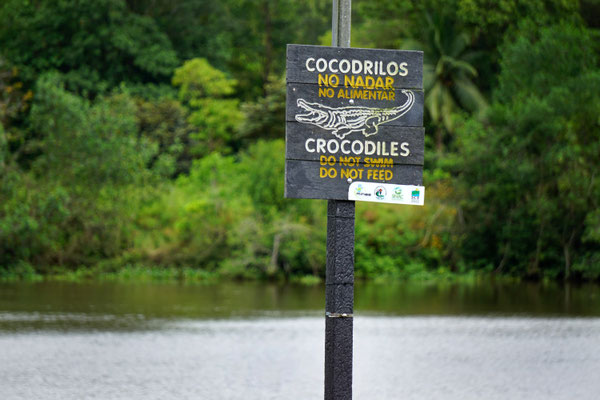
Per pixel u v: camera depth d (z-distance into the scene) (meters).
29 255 47.91
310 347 24.20
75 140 47.38
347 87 9.66
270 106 63.84
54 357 22.27
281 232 48.66
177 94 70.12
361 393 18.09
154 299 37.38
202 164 55.12
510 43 53.69
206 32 75.12
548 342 25.41
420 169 9.73
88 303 35.19
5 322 28.94
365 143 9.69
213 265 50.84
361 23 78.12
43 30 67.94
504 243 49.69
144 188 49.22
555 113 45.91
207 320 30.08
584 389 18.81
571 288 44.72
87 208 47.69
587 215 44.41
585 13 61.25
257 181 50.84
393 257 52.09
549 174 46.28
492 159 47.62
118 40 67.62
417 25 65.38
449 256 52.31
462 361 22.16
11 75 53.59
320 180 9.65
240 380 19.39
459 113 60.28
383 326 28.95
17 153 48.53
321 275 49.56
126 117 49.59
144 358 22.28
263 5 79.12
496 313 33.00
